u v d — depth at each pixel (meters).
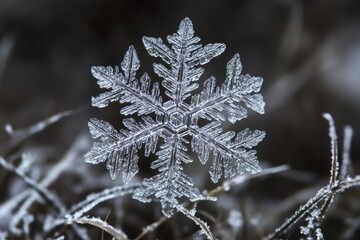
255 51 0.06
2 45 0.06
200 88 0.05
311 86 0.06
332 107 0.06
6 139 0.05
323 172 0.05
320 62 0.06
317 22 0.06
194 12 0.06
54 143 0.05
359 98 0.06
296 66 0.06
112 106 0.05
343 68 0.06
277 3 0.06
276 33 0.06
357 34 0.06
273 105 0.05
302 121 0.05
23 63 0.06
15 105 0.06
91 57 0.06
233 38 0.06
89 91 0.06
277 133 0.05
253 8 0.06
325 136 0.05
